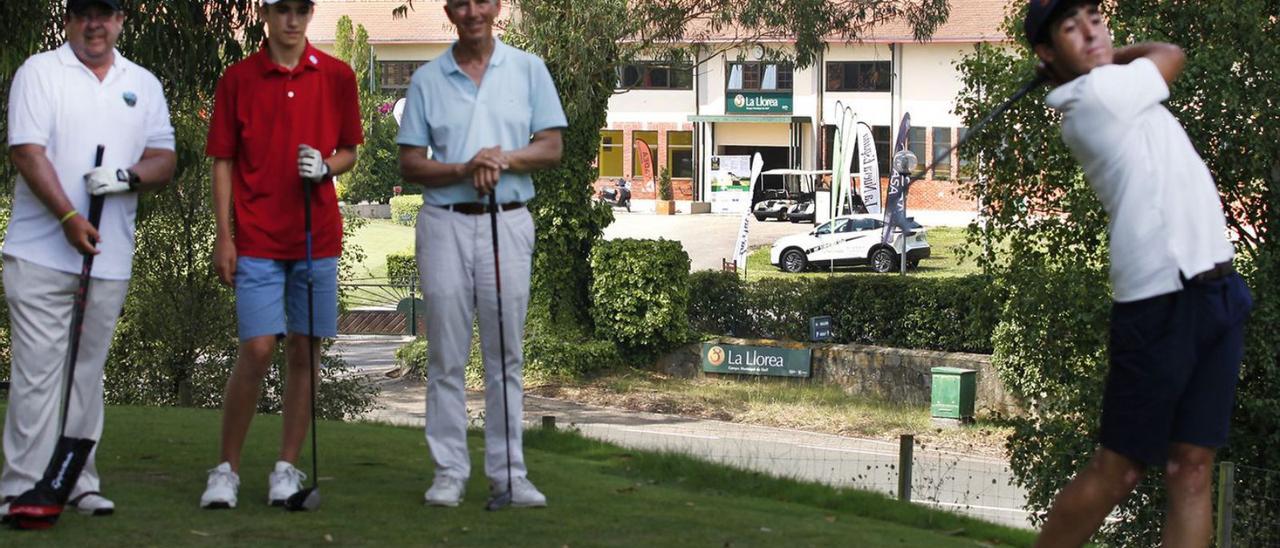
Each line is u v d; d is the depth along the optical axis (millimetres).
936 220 52250
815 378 25406
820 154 54875
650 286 25953
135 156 5164
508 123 5453
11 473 5145
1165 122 4016
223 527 5105
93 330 5141
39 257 5027
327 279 5496
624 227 50688
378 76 56469
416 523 5316
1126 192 3980
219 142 5367
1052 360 13102
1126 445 4035
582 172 26312
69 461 4977
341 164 5457
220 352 17172
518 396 5648
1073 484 4184
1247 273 12227
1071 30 4148
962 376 22188
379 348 31469
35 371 5082
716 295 27234
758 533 5621
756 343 25797
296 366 5562
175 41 11055
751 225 51344
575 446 8883
